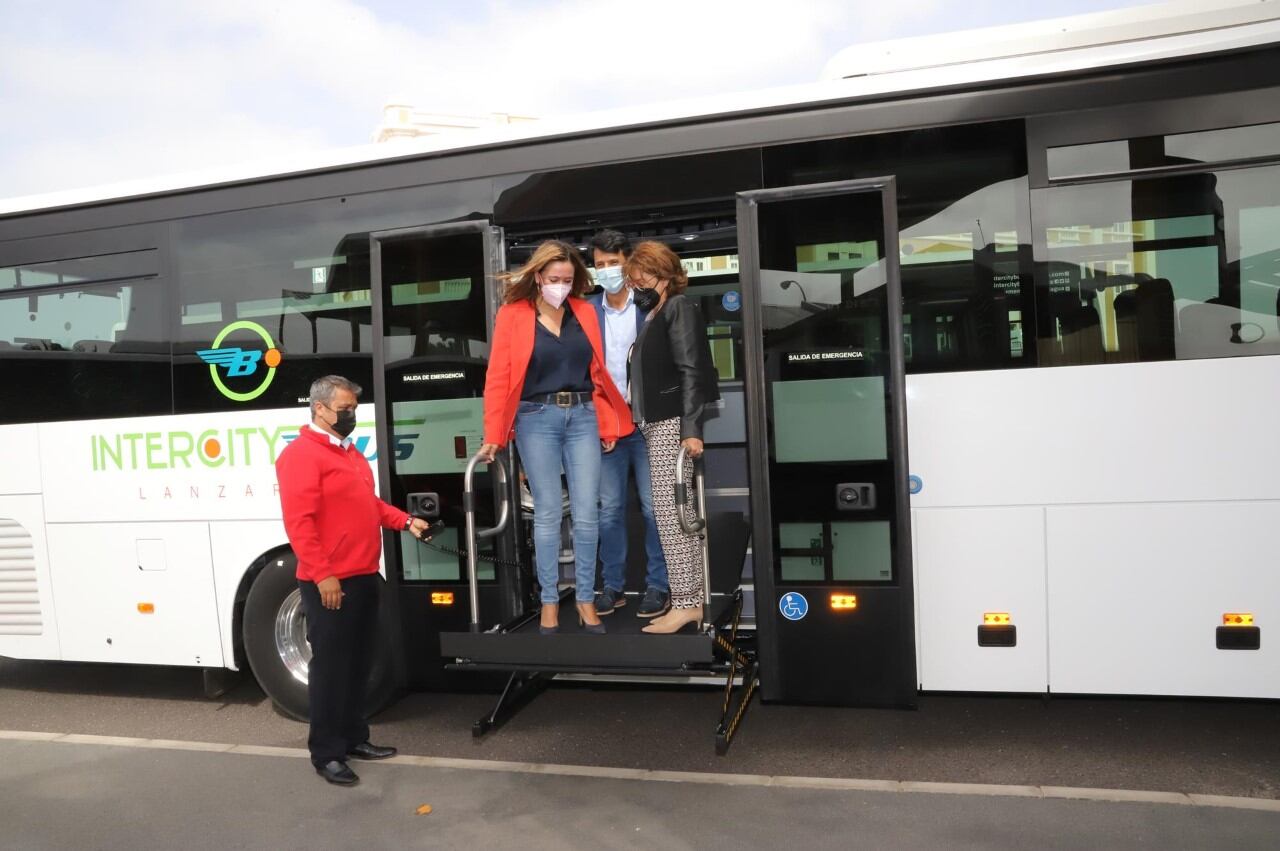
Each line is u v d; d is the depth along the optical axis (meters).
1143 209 4.53
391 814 4.33
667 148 5.04
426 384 5.33
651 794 4.43
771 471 4.77
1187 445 4.48
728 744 4.84
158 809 4.50
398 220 5.49
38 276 6.16
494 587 5.26
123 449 5.99
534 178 5.23
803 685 4.76
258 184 5.77
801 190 4.73
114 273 6.02
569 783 4.60
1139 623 4.54
